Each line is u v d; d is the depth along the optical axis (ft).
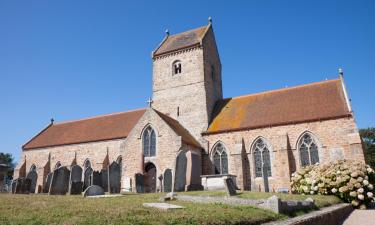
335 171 77.51
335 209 53.93
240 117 124.16
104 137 140.15
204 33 144.25
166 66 144.46
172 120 126.21
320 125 105.19
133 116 150.00
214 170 117.91
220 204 43.62
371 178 75.72
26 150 159.53
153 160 110.52
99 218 28.04
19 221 26.81
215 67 150.71
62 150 149.28
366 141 217.15
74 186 74.33
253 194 63.10
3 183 98.17
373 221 53.67
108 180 85.25
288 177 103.35
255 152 113.50
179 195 55.31
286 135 108.47
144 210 33.45
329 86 122.31
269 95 131.85
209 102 135.13
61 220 27.37
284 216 40.32
